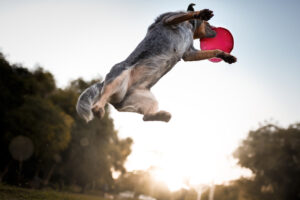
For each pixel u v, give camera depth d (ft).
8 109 96.48
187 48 15.39
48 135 100.32
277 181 99.30
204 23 16.24
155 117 14.49
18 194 54.54
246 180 109.50
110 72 14.33
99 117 13.07
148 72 14.56
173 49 14.47
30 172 130.62
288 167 97.35
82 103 14.40
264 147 102.89
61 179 155.94
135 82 14.84
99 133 147.23
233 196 118.52
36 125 96.17
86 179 151.12
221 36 16.76
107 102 15.19
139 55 14.51
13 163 119.24
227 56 15.48
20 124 94.43
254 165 104.99
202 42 16.97
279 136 103.19
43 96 121.80
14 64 104.32
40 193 64.90
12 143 96.84
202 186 133.80
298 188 95.09
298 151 97.60
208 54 15.53
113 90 13.76
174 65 15.06
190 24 15.33
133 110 15.40
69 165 140.15
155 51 14.38
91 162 138.62
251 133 110.42
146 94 15.15
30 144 99.25
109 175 179.93
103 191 189.06
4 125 93.97
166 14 14.79
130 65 14.49
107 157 153.28
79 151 135.44
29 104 98.53
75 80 144.36
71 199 62.34
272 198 98.58
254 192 105.29
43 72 115.96
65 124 108.47
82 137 135.33
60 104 134.62
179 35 14.56
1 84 93.61
